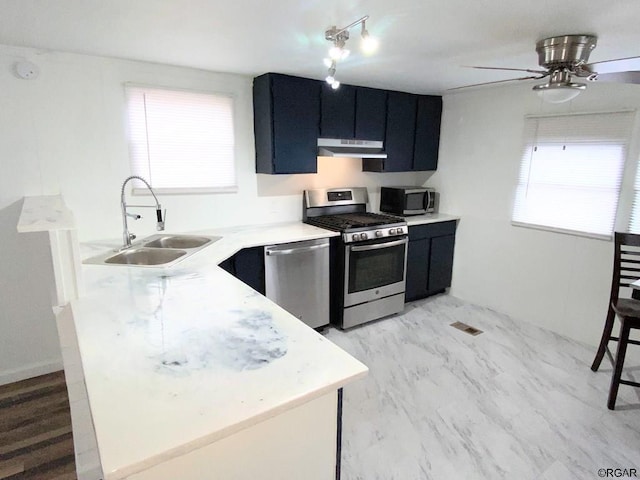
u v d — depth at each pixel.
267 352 1.15
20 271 2.48
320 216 3.67
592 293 3.02
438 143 4.12
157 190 2.86
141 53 2.40
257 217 3.37
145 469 0.75
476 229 3.86
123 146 2.68
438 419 2.16
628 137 2.73
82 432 1.32
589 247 3.01
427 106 3.92
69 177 2.54
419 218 3.87
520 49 2.24
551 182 3.20
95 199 2.64
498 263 3.69
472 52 2.32
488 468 1.82
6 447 1.97
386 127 3.65
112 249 2.43
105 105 2.57
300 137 3.13
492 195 3.67
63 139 2.48
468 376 2.59
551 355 2.88
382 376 2.59
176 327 1.32
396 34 1.97
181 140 2.88
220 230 3.11
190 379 1.00
